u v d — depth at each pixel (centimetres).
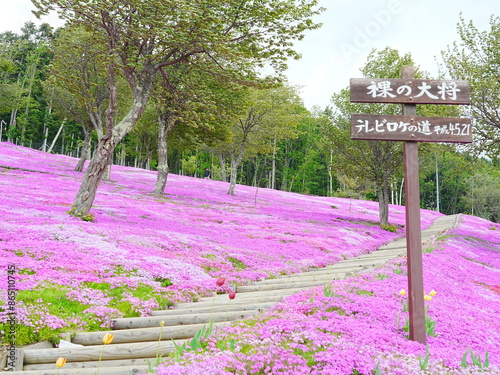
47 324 723
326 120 3569
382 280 1131
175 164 8981
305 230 2617
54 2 1549
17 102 5884
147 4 1518
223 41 1680
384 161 3412
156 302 960
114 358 637
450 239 2602
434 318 859
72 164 4581
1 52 6119
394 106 3300
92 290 936
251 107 4103
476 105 2436
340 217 3722
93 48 2344
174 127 3594
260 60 1919
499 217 9875
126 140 7531
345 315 802
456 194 11019
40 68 7150
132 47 1809
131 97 3619
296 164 9494
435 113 2566
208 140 3741
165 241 1574
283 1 1752
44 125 7119
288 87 4175
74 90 1997
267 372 524
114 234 1514
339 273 1428
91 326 782
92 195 1789
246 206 3531
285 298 959
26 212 1653
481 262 2066
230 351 568
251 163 9688
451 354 638
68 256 1153
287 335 645
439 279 1299
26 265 998
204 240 1798
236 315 857
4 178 2788
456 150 2728
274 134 4469
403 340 680
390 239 2952
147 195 3178
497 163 2664
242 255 1617
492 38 2509
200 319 843
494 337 809
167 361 562
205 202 3419
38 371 548
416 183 746
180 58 1884
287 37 1827
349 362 552
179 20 1611
